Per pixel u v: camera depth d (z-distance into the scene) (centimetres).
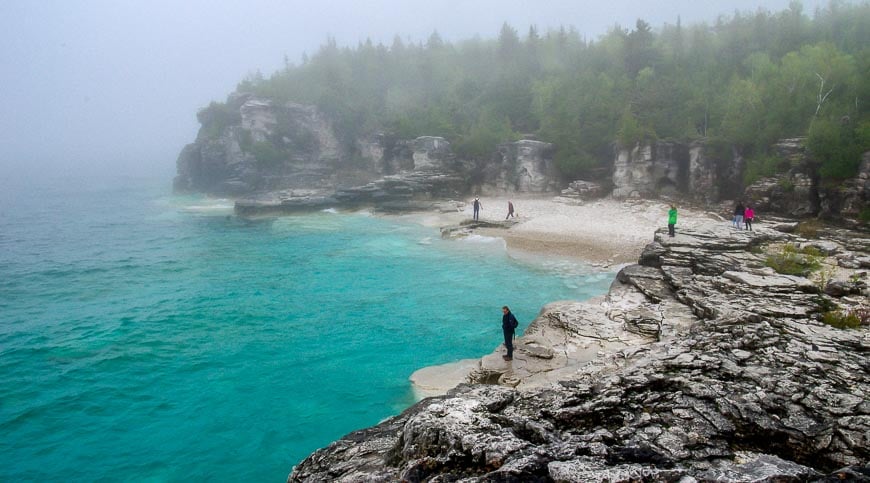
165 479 1488
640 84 6794
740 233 3088
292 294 3228
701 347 1495
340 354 2292
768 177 4378
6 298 3331
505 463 826
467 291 3116
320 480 966
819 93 4622
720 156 5234
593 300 2656
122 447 1655
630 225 4575
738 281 2264
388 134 8150
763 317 1722
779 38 7488
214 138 9306
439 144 7256
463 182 7019
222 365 2242
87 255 4619
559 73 8781
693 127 5778
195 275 3806
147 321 2834
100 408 1905
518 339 2097
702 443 1023
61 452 1634
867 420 1064
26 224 6644
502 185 6975
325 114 9200
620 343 1962
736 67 6881
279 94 9262
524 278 3328
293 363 2228
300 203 6425
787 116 4747
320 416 1786
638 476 765
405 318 2705
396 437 1122
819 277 2372
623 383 1251
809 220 3791
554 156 6806
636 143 5797
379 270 3669
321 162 9050
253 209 6444
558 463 808
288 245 4666
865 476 779
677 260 2669
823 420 1088
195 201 8775
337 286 3338
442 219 5512
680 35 9550
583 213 5291
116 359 2325
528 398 1220
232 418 1803
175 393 2003
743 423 1087
